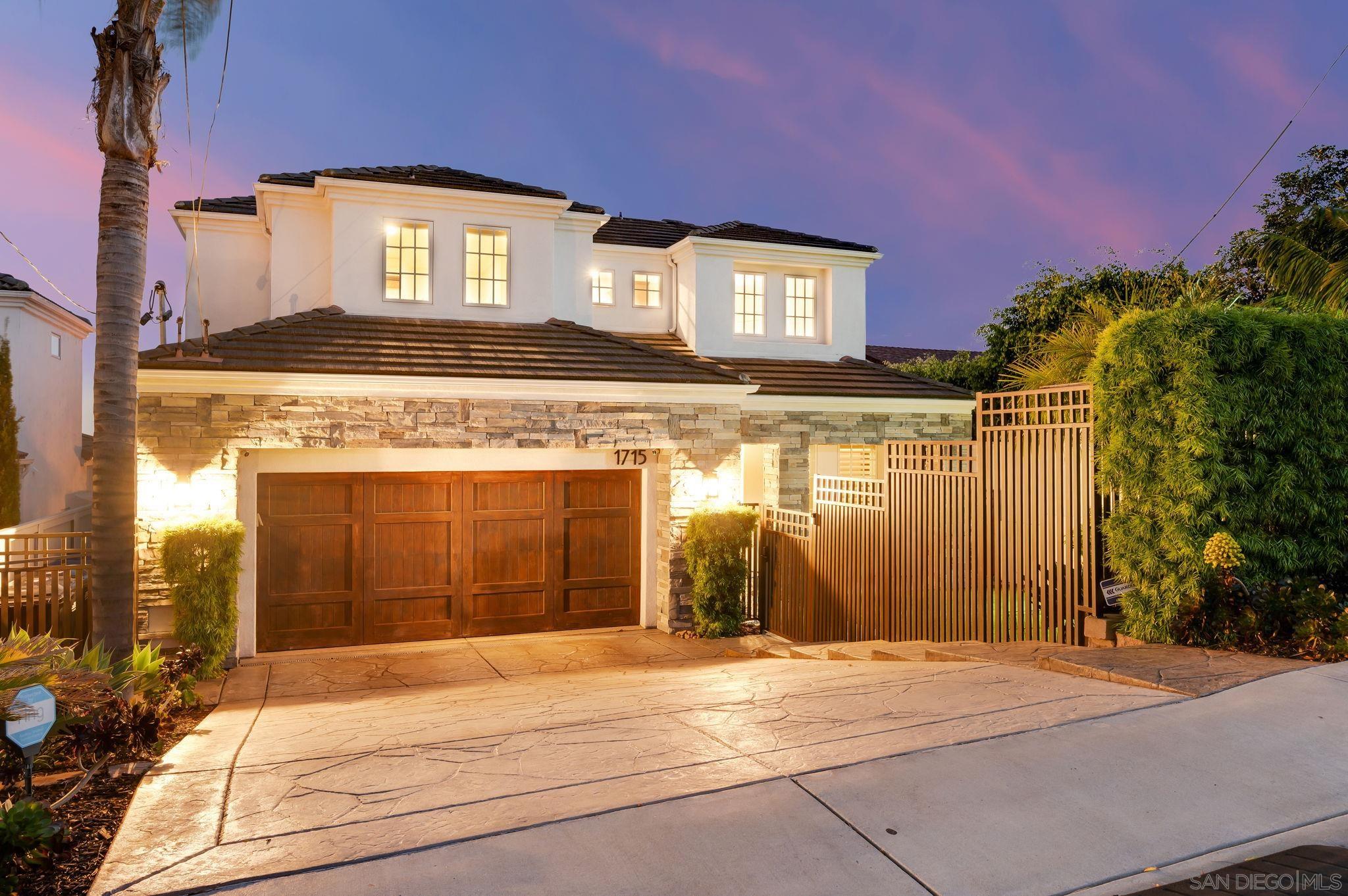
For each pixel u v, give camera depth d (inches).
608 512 509.7
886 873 137.0
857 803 164.1
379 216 511.5
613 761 194.9
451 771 191.5
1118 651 281.4
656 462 515.5
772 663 392.2
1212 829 151.9
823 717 229.1
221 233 589.6
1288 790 167.8
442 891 130.9
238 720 284.5
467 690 350.9
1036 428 331.9
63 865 145.0
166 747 230.5
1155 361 287.4
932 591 382.0
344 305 502.3
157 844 150.0
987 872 137.1
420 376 430.0
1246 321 288.4
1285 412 295.6
